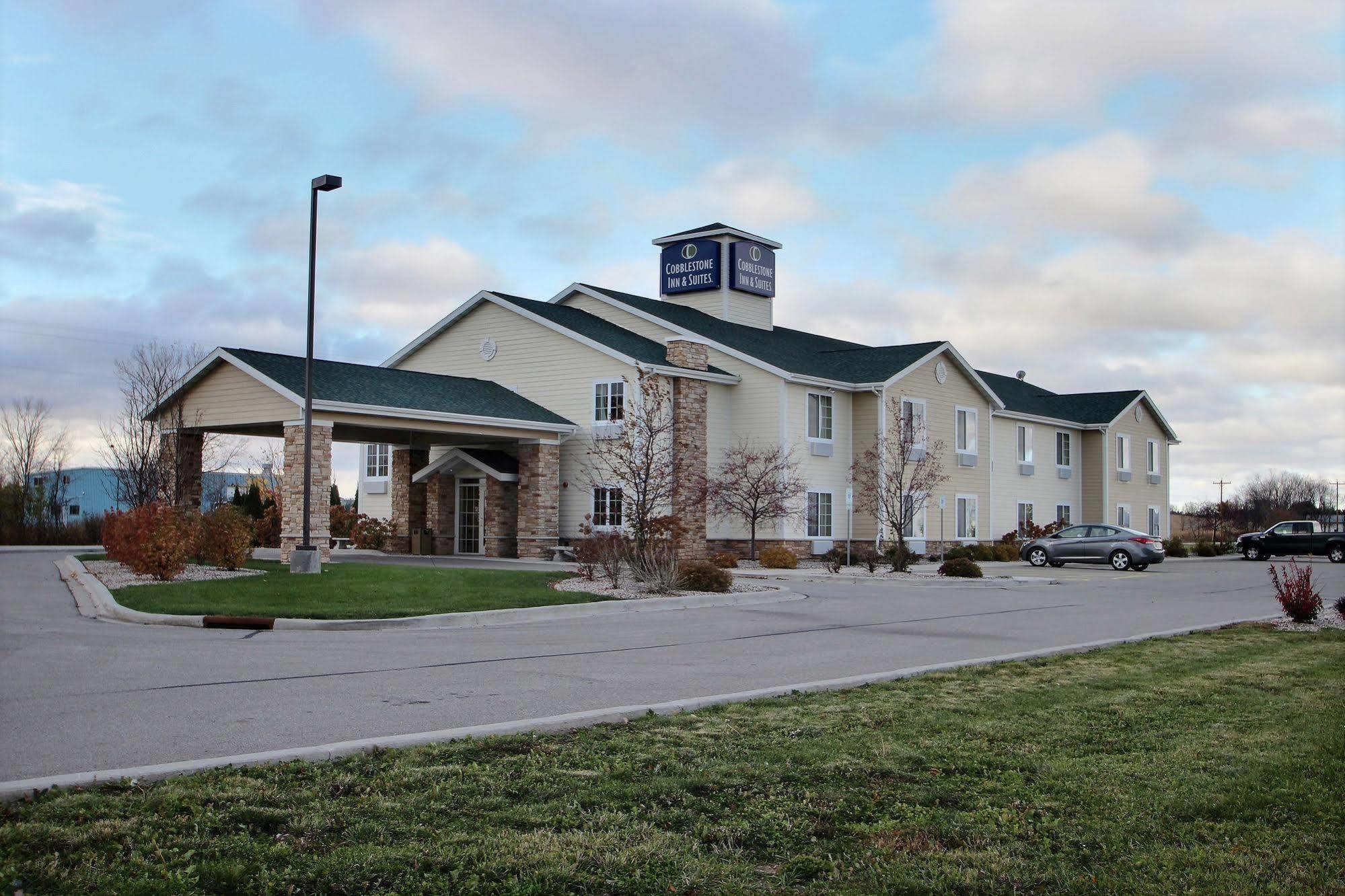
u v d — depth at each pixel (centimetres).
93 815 581
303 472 2500
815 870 536
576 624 1623
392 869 519
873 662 1241
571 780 671
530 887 503
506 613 1644
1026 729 848
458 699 962
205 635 1415
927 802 647
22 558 3056
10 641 1312
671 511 3078
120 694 965
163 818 580
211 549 2241
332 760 708
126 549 2025
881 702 954
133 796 615
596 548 2152
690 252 4022
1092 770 722
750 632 1538
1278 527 4484
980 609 1945
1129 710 930
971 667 1179
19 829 551
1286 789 682
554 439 3141
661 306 3778
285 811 594
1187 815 630
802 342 4138
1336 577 3139
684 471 3034
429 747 744
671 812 615
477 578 2050
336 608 1611
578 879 513
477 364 3506
